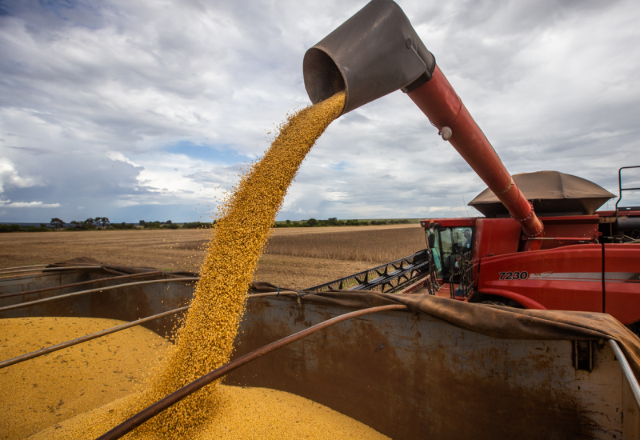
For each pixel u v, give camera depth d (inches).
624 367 60.9
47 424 121.0
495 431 87.1
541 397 80.4
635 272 133.6
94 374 152.4
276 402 122.4
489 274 173.0
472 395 90.7
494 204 237.5
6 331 171.2
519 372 83.2
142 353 174.6
